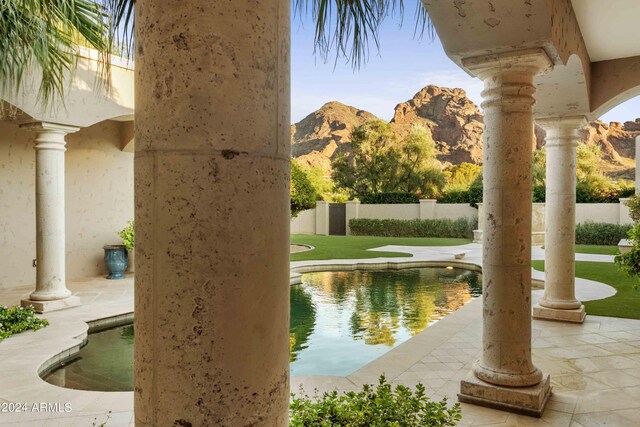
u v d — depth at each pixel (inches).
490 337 132.2
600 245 671.8
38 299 253.9
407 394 93.5
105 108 279.9
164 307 41.0
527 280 129.3
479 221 817.5
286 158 46.0
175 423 40.6
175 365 40.6
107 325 244.2
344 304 311.7
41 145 253.6
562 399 135.5
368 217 973.2
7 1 175.5
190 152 40.1
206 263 40.2
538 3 107.7
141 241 42.9
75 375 177.5
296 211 709.9
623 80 209.6
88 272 377.4
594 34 178.1
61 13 186.7
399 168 1164.5
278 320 44.7
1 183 325.4
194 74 40.0
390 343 226.8
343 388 146.0
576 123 217.8
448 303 313.6
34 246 344.8
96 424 122.7
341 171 1212.5
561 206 226.1
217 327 40.3
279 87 44.4
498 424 119.3
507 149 127.3
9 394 144.0
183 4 40.4
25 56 203.2
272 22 43.6
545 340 195.0
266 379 43.4
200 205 40.1
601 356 174.6
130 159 410.6
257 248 42.3
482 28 117.8
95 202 383.2
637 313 240.4
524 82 127.0
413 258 492.4
